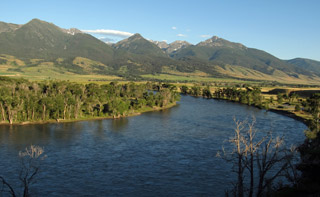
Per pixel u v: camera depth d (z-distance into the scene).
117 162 86.69
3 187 67.06
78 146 104.12
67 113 161.38
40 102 154.00
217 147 103.88
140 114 185.12
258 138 114.06
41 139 113.50
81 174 76.69
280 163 79.69
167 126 144.38
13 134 121.25
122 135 123.12
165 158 90.75
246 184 67.88
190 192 66.44
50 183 70.62
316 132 92.75
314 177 57.75
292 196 52.09
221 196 64.25
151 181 72.62
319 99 172.75
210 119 166.50
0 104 148.12
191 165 84.12
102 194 65.38
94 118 164.88
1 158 87.88
